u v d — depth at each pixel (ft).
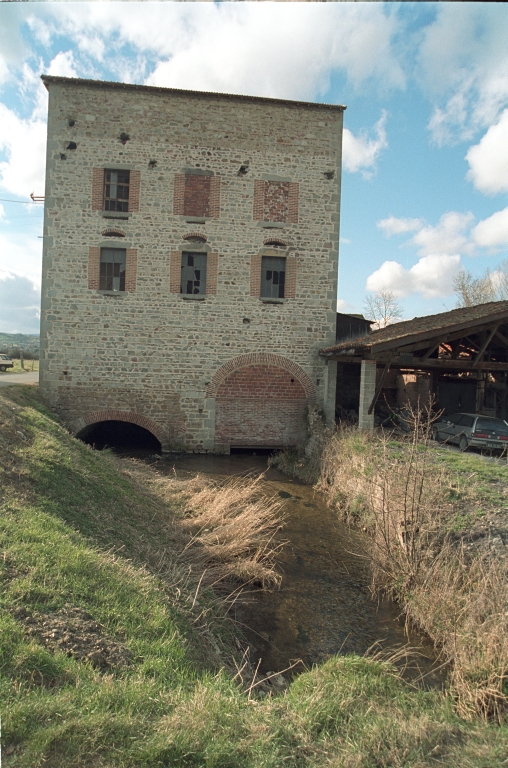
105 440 57.31
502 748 11.36
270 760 10.11
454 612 18.38
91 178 48.88
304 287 52.01
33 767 8.51
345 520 32.91
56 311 48.88
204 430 51.24
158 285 49.93
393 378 76.48
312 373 52.29
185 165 49.90
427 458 29.68
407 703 13.91
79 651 11.87
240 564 23.70
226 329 51.03
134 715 10.48
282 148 51.31
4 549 14.82
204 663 14.25
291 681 15.96
